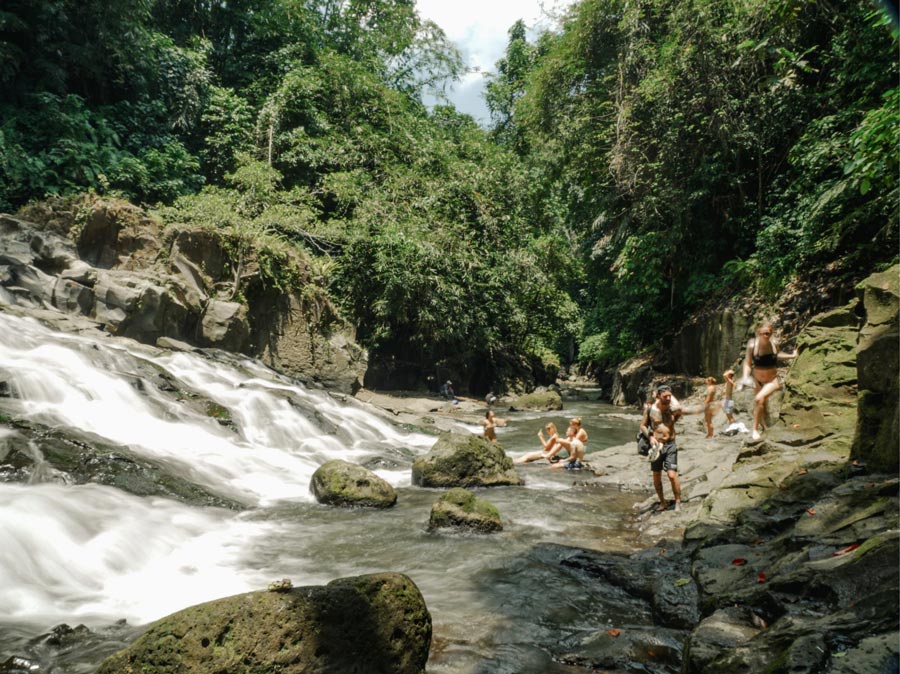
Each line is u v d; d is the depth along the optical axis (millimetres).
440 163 28312
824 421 8000
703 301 20922
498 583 5590
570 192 27203
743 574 4801
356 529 7359
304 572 5820
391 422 15359
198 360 14016
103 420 9578
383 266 22453
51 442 7527
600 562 6008
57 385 9758
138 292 14805
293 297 18906
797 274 16016
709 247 20547
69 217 15836
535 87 24375
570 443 11984
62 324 12852
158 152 21047
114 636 4262
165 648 3166
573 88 24031
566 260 29766
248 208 21578
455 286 24438
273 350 18391
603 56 23031
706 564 5273
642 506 8633
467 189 27547
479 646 4273
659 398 8188
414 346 26297
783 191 17625
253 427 11844
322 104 27641
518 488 10125
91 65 20453
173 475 8086
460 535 7168
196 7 27344
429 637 3805
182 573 5668
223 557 6156
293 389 14867
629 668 3936
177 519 6934
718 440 11719
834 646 2861
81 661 3881
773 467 7309
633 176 20625
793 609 3662
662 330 23344
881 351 6031
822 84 16500
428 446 14008
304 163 25266
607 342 28516
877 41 12539
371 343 23688
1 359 10055
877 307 6289
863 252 13836
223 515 7500
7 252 14023
